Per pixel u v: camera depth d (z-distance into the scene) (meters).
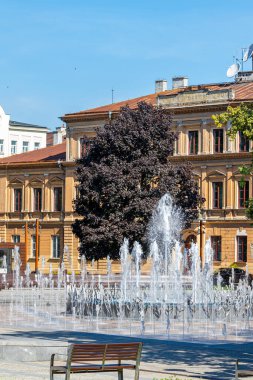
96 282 108.50
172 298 77.50
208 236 121.69
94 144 108.38
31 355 37.38
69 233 135.75
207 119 121.19
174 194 107.06
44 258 138.12
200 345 46.94
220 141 120.75
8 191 144.25
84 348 29.89
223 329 55.97
